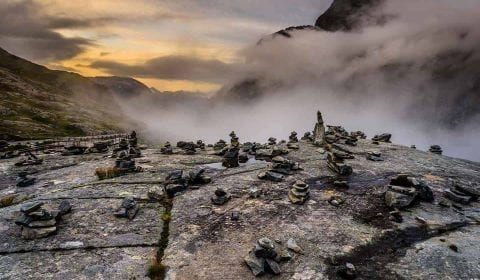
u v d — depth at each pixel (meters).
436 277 10.90
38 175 23.19
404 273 11.13
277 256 11.81
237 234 13.63
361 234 13.55
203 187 19.09
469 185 19.66
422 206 16.14
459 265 11.46
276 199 17.00
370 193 17.70
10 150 38.28
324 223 14.42
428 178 20.50
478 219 14.98
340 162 23.81
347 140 30.69
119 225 14.45
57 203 16.77
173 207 16.36
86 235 13.55
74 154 31.58
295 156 26.14
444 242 12.92
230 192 18.06
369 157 24.91
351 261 11.84
